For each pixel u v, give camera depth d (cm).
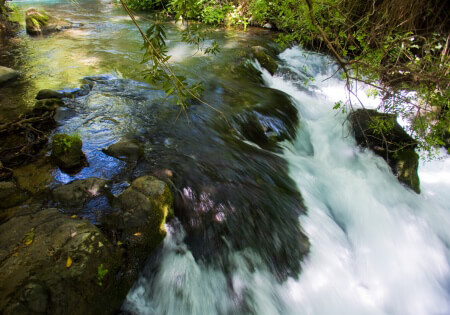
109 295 266
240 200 382
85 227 280
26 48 825
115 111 520
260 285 337
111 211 320
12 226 279
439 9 630
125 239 297
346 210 476
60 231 273
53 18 1048
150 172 387
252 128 551
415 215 497
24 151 392
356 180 517
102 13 1331
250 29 1177
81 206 327
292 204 420
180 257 320
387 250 447
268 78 813
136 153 410
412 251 454
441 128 425
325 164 556
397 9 585
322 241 400
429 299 411
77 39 924
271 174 452
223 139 494
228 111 565
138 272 295
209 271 324
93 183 347
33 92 562
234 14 1176
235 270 335
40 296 225
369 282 409
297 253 374
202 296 311
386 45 387
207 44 945
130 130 472
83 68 692
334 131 614
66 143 384
